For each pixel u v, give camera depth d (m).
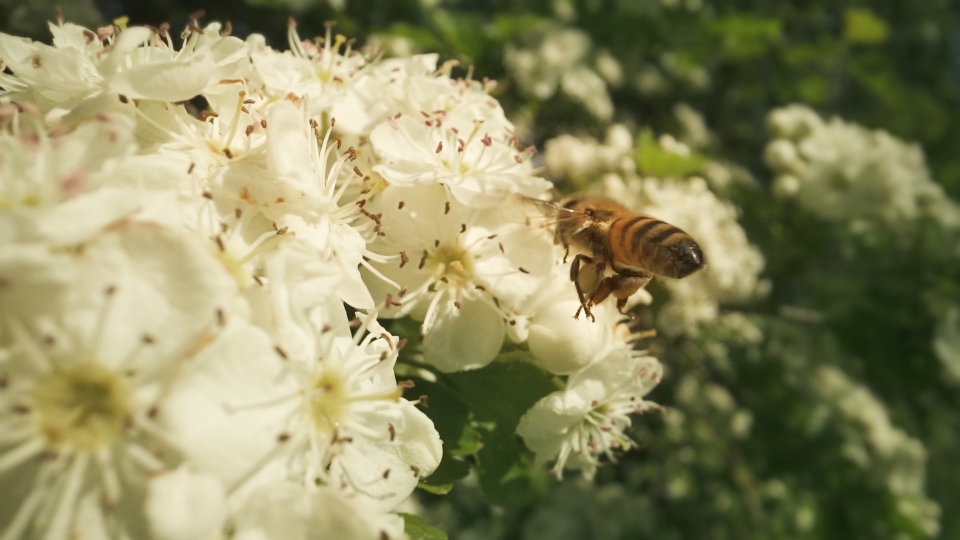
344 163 0.06
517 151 0.06
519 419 0.06
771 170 0.13
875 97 0.17
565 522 0.13
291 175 0.05
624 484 0.14
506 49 0.10
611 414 0.06
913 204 0.12
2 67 0.05
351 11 0.11
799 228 0.12
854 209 0.12
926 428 0.13
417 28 0.10
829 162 0.12
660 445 0.12
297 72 0.06
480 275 0.06
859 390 0.13
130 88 0.05
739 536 0.13
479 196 0.06
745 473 0.12
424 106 0.06
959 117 0.16
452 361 0.06
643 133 0.09
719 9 0.14
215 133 0.05
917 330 0.12
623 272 0.06
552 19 0.12
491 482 0.06
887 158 0.12
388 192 0.06
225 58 0.05
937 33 0.18
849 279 0.12
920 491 0.13
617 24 0.13
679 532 0.13
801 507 0.12
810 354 0.13
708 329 0.09
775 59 0.15
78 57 0.05
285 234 0.05
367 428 0.05
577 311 0.06
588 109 0.10
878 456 0.12
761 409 0.13
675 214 0.08
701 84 0.14
